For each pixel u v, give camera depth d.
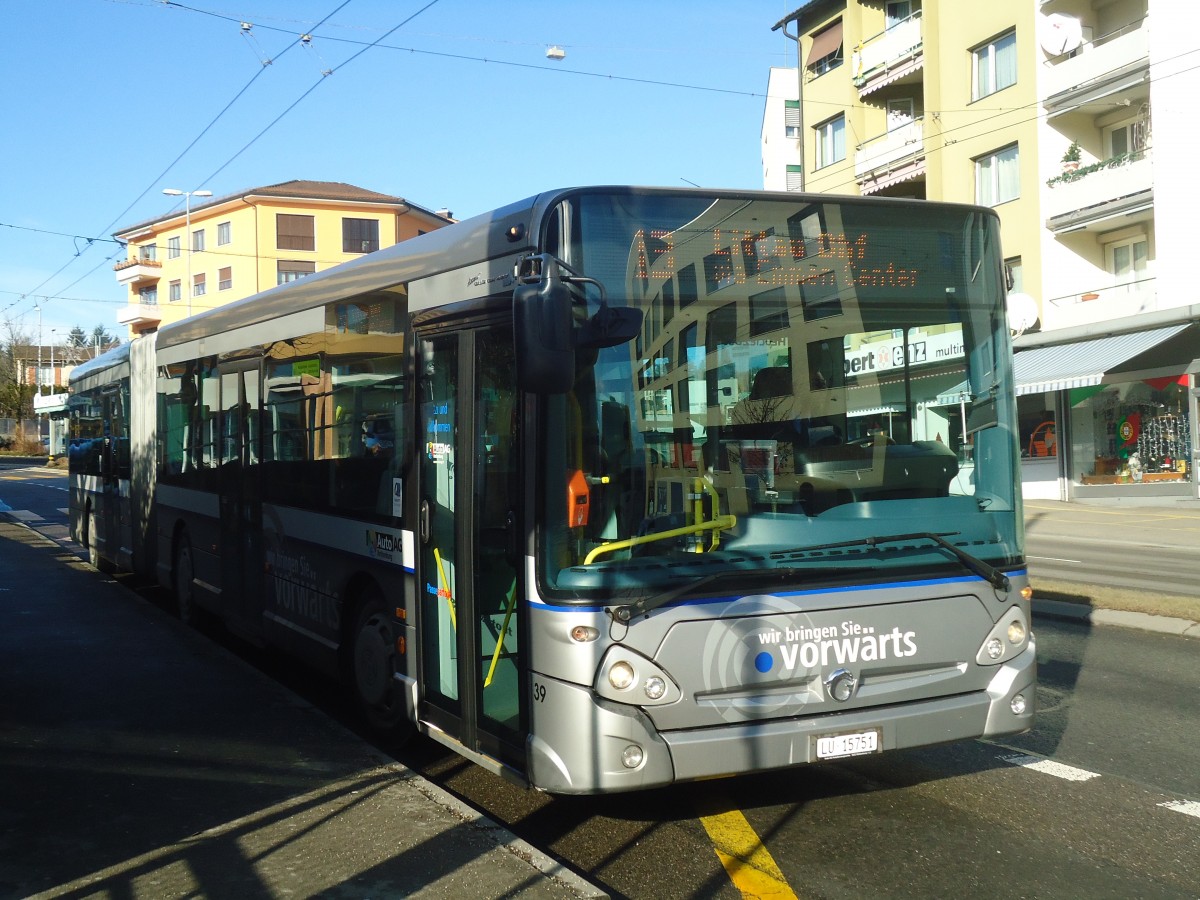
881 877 4.88
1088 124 29.12
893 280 5.54
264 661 10.21
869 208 5.53
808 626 5.03
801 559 5.09
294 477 8.38
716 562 4.97
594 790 4.74
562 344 4.66
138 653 9.34
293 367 8.42
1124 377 27.42
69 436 18.14
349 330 7.41
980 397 5.64
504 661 5.34
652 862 5.09
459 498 5.77
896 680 5.21
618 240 5.10
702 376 5.11
